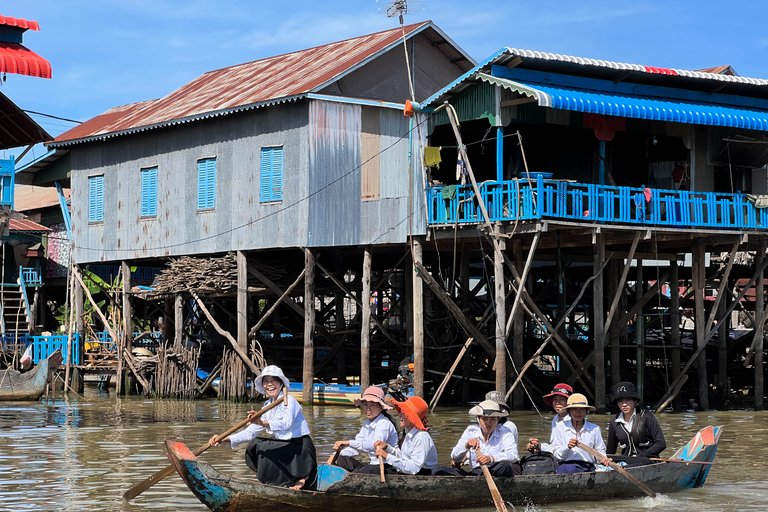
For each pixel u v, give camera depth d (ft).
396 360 96.37
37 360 97.66
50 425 65.62
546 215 67.41
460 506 36.24
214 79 105.29
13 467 46.83
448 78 94.02
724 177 78.43
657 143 80.64
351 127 80.23
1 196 72.13
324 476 35.55
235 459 49.14
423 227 75.56
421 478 35.37
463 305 83.05
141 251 95.40
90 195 101.14
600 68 69.67
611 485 39.11
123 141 97.71
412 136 76.69
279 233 83.56
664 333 92.43
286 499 33.83
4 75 57.00
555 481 37.55
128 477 43.93
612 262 83.20
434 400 74.69
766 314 79.87
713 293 123.44
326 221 80.94
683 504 38.88
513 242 73.20
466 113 72.23
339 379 92.27
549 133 78.43
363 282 79.51
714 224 73.82
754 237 78.13
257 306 108.06
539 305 97.55
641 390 79.41
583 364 73.46
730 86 74.84
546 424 65.16
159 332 116.06
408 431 36.22
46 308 142.00
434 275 90.94
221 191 88.33
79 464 47.80
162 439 57.88
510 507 37.04
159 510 36.70
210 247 89.20
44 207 142.41
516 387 74.54
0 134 67.77
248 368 87.20
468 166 70.64
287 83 87.20
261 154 84.94
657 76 71.56
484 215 69.62
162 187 93.81
